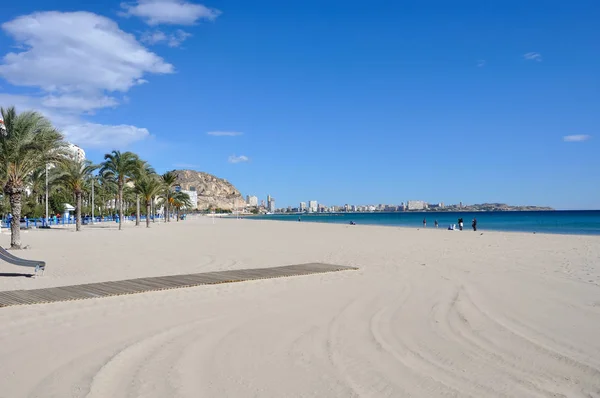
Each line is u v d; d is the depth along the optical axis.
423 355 6.13
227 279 12.33
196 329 7.47
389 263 16.36
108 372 5.52
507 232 41.44
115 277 13.17
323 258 18.53
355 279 12.59
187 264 16.55
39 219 58.09
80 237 34.16
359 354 6.18
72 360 5.95
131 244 26.92
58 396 4.81
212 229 51.94
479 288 11.02
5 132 23.20
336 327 7.55
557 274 13.27
